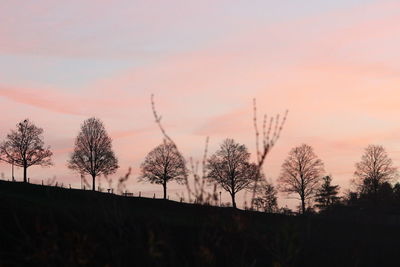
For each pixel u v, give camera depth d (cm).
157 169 8550
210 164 7881
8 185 5775
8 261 604
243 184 8119
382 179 10169
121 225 606
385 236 5684
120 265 557
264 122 628
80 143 8681
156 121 643
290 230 645
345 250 3045
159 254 561
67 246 584
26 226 2472
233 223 585
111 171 8712
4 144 8625
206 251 561
